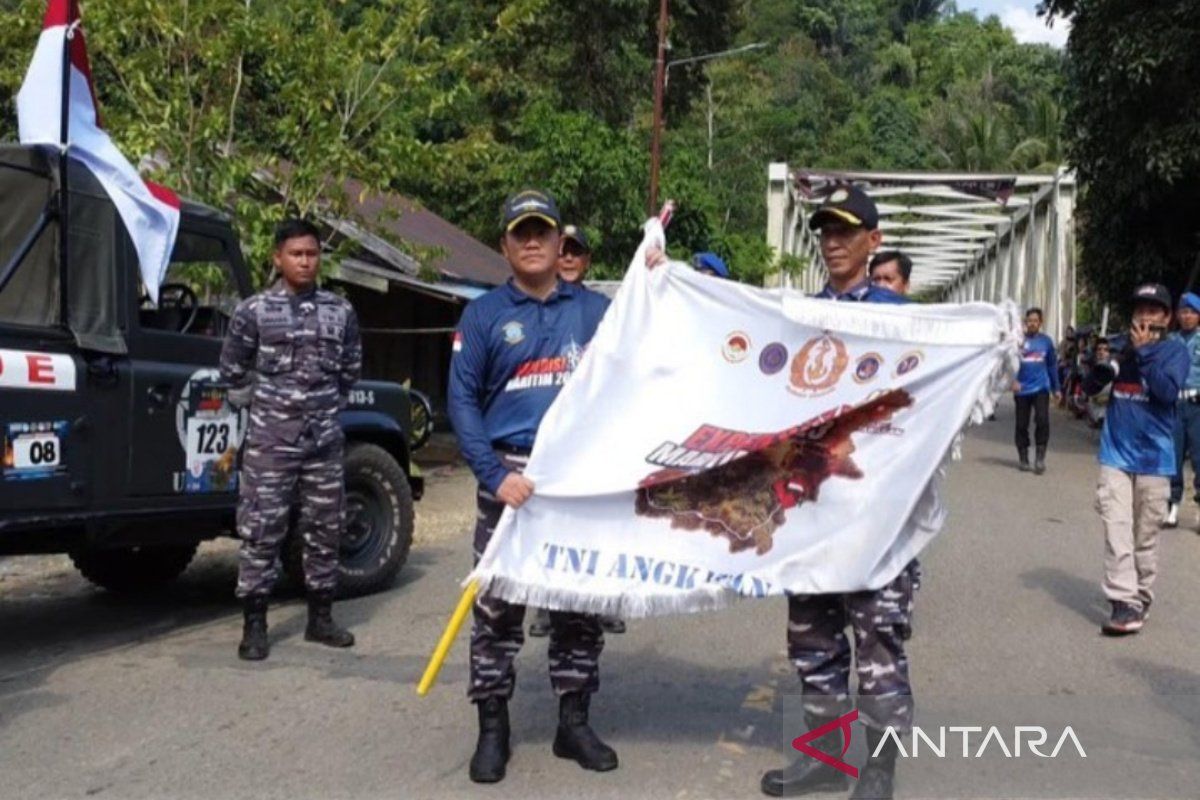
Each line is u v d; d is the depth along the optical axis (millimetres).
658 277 4246
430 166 10422
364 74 10305
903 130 56031
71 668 5762
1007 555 8805
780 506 4066
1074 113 15836
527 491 4047
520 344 4266
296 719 4957
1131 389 6535
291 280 5961
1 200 5871
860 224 4117
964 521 10320
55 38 5719
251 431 5926
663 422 4164
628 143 23297
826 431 4047
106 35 9172
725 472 4121
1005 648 6156
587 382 4137
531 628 6277
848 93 57719
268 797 4137
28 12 9305
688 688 5328
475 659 4273
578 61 26672
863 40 69688
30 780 4293
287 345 5898
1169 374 6336
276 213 9352
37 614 7059
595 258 23188
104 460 5746
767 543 4062
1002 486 12641
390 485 7418
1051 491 12328
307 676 5586
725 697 5199
